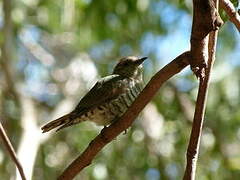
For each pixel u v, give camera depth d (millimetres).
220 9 6457
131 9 13969
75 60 16141
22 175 5613
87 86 15641
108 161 14625
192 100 15039
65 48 16938
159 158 14766
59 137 15297
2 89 15062
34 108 14656
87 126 14938
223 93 14016
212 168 14273
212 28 4934
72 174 6191
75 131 15148
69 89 15758
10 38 14594
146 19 14914
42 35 17078
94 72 15867
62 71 16547
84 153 6176
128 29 14773
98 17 13992
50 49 17094
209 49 5234
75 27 14797
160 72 5520
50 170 14828
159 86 5621
